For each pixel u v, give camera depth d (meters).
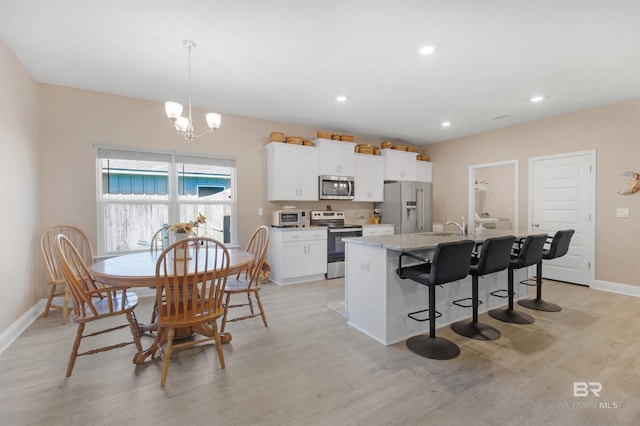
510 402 1.71
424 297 2.67
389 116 4.41
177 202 4.00
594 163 4.01
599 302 3.45
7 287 2.47
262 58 2.72
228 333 2.51
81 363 2.13
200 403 1.71
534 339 2.51
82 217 3.44
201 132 4.13
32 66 2.87
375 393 1.80
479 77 3.10
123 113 3.63
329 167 4.88
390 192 5.58
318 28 2.27
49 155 3.27
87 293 1.95
